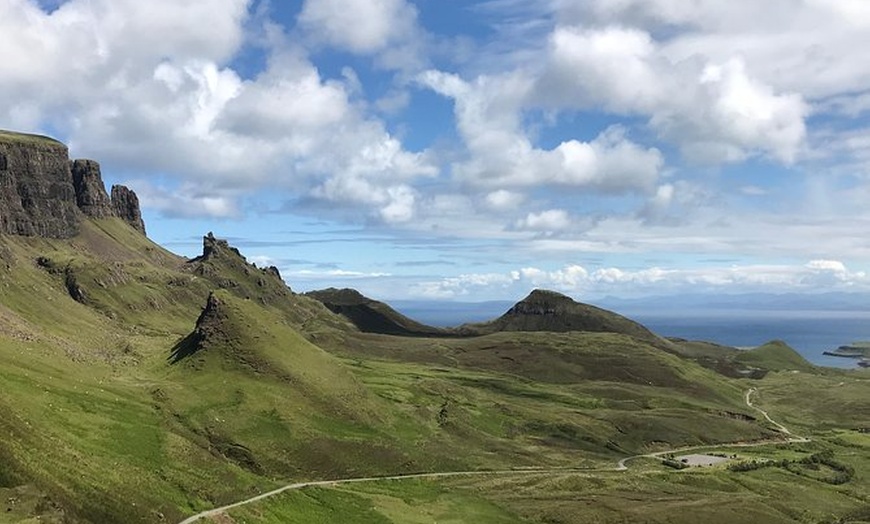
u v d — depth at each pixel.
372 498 179.25
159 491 133.38
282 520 145.50
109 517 112.00
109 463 134.62
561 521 188.12
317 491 174.75
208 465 161.12
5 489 100.12
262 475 180.25
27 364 178.38
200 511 134.00
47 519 96.94
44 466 115.50
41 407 150.12
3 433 119.50
